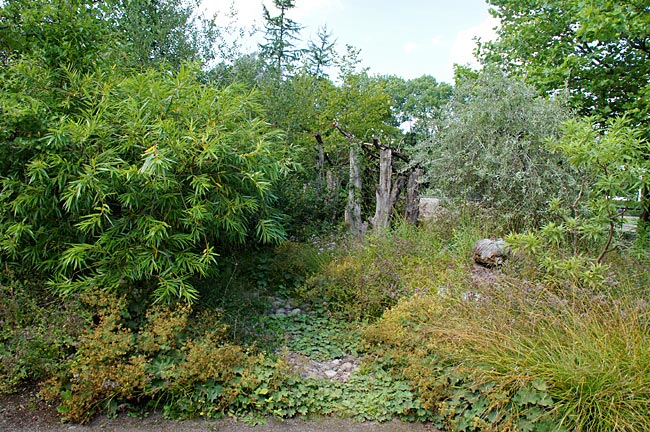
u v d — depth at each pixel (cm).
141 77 381
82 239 351
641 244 480
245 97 417
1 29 435
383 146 704
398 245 536
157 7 841
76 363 284
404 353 330
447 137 628
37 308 325
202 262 346
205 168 356
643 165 379
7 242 332
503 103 585
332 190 760
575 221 407
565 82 652
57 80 400
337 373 338
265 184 353
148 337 300
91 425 269
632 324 294
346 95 1088
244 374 296
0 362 297
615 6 602
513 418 259
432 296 393
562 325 307
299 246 601
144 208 342
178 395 288
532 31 775
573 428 245
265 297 458
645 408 245
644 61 684
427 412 286
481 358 289
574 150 387
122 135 351
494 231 559
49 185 331
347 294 449
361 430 275
